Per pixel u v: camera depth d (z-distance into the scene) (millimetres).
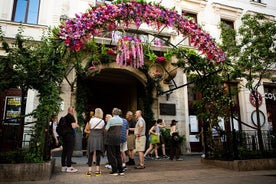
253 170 6660
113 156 5629
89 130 6211
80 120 9789
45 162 5242
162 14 6895
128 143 7176
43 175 5035
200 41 7387
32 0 10828
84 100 10203
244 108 13016
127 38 7539
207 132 8008
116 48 8117
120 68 11102
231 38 9609
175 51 8234
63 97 9891
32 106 9422
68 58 7484
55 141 6973
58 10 10867
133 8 6559
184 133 11555
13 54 5543
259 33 8914
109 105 15430
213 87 7828
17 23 9922
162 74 10922
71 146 5949
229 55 9086
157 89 11297
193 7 13789
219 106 7559
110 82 14531
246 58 8469
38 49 5844
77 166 6758
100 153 5578
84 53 9375
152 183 4758
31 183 4656
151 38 11320
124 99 14992
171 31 12109
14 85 5531
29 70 5461
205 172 6195
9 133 7180
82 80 10367
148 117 11062
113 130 5660
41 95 5641
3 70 5395
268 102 14102
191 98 12477
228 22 14711
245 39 8953
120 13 6445
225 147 7367
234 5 14930
